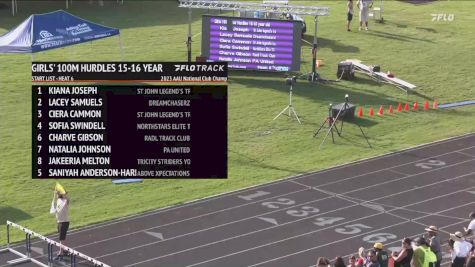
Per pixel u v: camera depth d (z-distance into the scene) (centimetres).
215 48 3859
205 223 2412
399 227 2386
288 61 3772
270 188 2661
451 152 2989
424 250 1906
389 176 2767
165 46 4244
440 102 3556
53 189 2645
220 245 2273
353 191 2642
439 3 5394
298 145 3041
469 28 4734
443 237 2306
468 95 3662
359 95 3594
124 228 2377
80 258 2186
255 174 2778
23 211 2491
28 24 3519
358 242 2289
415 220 2433
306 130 3178
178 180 2731
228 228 2380
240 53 3828
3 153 2898
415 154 2962
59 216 2198
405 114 3391
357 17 4919
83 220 2425
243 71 3872
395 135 3162
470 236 2041
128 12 5066
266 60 3800
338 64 3806
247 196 2600
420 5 5322
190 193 2623
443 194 2623
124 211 2492
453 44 4394
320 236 2328
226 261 2177
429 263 1902
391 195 2612
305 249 2247
